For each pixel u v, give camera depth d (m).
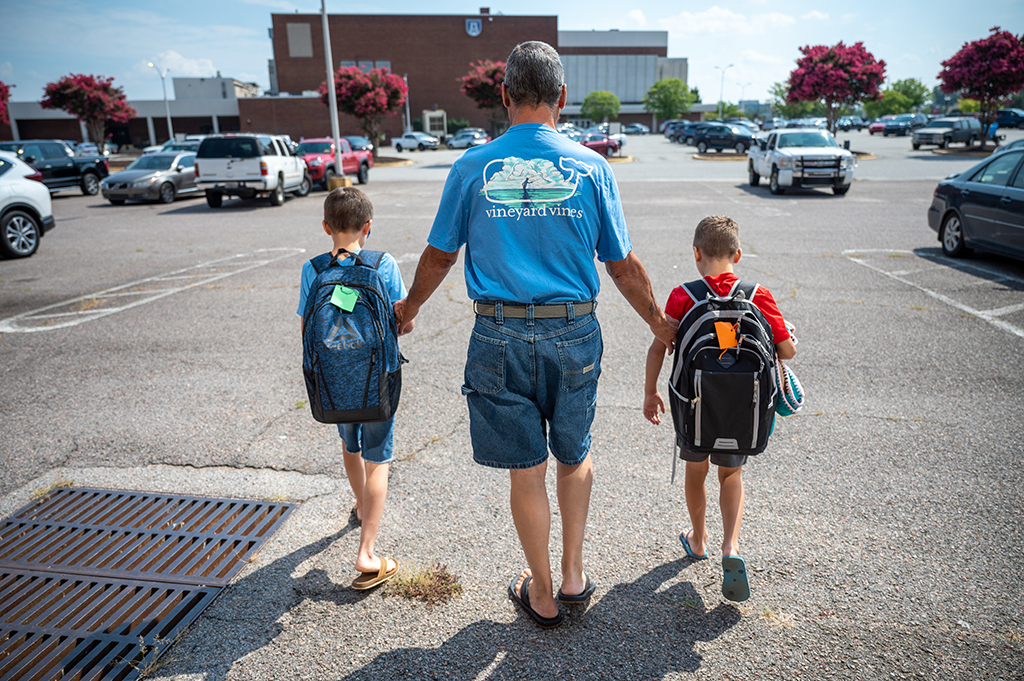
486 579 2.71
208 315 6.85
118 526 3.17
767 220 12.86
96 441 4.05
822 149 17.23
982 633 2.35
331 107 20.55
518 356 2.16
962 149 32.69
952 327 5.98
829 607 2.50
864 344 5.56
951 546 2.85
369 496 2.64
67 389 4.89
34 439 4.09
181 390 4.85
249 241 11.70
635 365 5.24
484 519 3.13
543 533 2.30
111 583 2.74
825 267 8.58
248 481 3.56
